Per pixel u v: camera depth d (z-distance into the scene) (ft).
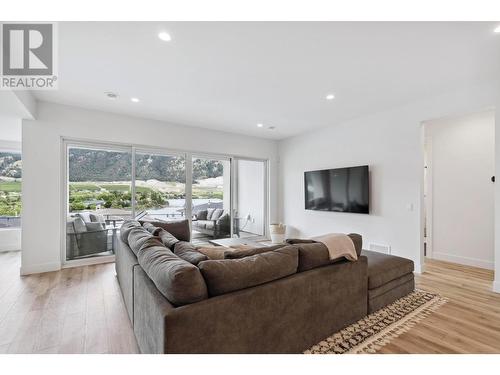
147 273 5.41
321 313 6.19
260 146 19.49
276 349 5.27
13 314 7.63
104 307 8.10
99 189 13.62
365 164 14.15
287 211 19.60
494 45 7.34
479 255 12.63
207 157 17.29
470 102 10.23
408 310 7.89
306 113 13.79
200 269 4.69
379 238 13.44
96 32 6.79
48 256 11.92
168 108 12.96
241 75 9.36
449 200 13.70
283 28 6.62
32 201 11.61
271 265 5.38
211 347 4.38
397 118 12.71
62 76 9.38
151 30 6.71
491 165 12.32
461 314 7.66
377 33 6.81
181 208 16.20
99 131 13.24
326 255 6.55
